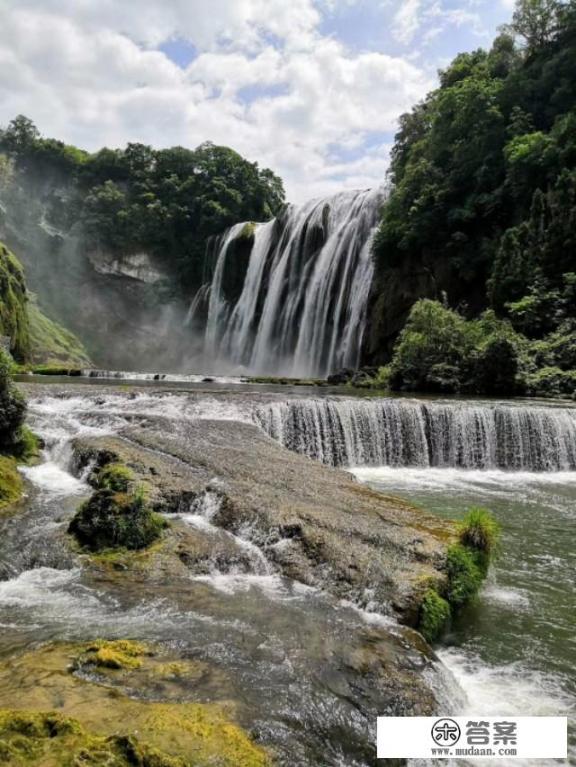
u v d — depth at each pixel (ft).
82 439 39.29
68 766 9.80
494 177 111.86
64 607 19.35
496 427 55.83
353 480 34.76
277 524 26.00
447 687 16.80
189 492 29.96
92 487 32.96
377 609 20.51
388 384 90.38
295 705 14.19
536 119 116.88
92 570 22.62
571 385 76.69
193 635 17.43
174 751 11.18
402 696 15.55
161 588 21.24
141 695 13.55
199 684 14.42
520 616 22.62
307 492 30.99
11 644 16.12
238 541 25.71
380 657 17.24
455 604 22.08
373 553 23.77
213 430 45.52
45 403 54.49
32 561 23.18
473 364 82.79
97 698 12.92
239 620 18.84
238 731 12.43
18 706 12.27
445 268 110.93
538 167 102.99
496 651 20.03
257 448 40.68
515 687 17.88
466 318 104.32
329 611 20.18
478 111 117.19
